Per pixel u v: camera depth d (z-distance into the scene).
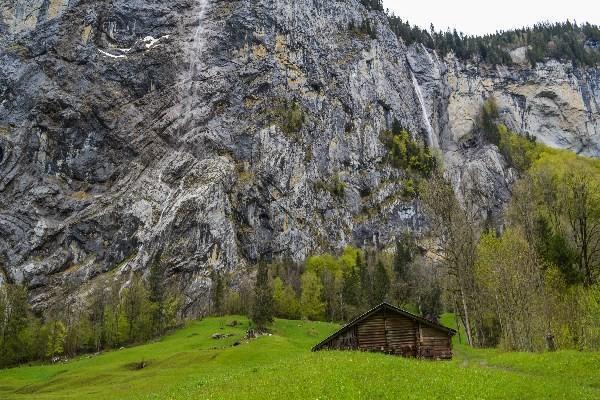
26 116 196.38
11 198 184.38
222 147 193.62
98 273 168.25
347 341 52.66
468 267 68.31
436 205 71.81
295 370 35.41
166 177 184.38
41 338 124.38
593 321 49.22
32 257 174.38
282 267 168.12
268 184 189.88
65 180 190.50
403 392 27.11
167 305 132.75
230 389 31.70
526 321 56.69
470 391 27.28
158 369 71.56
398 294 130.00
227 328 115.75
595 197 61.31
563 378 35.12
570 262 58.44
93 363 93.94
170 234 166.75
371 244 199.62
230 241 172.50
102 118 195.62
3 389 78.81
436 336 52.19
